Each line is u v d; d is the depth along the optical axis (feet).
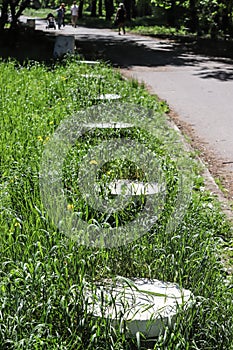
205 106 50.49
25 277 15.75
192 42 119.55
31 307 14.90
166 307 15.79
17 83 51.16
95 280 17.10
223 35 129.90
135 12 209.05
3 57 75.82
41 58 73.87
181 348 14.11
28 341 13.69
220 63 84.79
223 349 14.85
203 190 27.91
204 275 17.21
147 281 17.43
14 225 18.93
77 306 14.78
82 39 122.11
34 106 41.75
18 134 32.45
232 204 26.50
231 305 16.15
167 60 86.84
